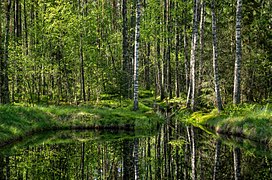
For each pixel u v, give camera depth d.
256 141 17.92
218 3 29.97
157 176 12.73
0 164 14.15
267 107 20.98
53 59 34.56
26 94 32.31
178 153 16.20
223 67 27.42
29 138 19.72
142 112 26.28
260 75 26.28
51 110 24.52
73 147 17.50
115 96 32.00
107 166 14.27
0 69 24.70
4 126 18.98
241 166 13.66
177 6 36.56
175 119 27.66
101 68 33.69
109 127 23.42
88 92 34.25
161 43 36.66
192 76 28.61
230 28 28.02
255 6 27.69
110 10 41.94
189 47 38.47
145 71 53.94
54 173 13.20
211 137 19.58
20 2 35.28
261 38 26.73
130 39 41.78
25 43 35.66
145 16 39.16
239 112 21.27
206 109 26.89
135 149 17.19
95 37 34.19
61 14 31.81
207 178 12.27
